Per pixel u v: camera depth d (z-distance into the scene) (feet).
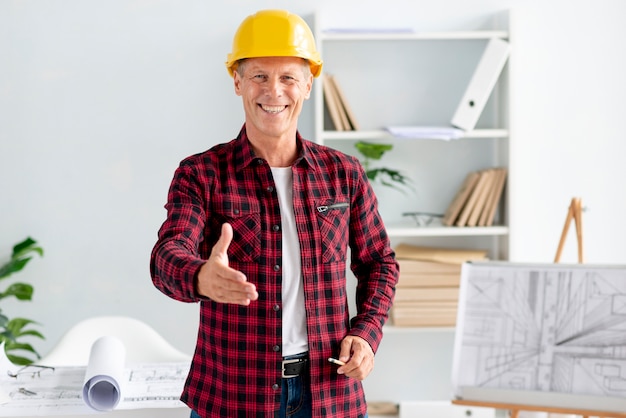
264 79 5.90
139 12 11.14
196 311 11.53
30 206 11.25
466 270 8.67
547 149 11.58
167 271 5.27
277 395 5.88
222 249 5.01
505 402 8.21
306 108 11.31
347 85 11.39
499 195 10.97
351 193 6.39
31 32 11.06
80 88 11.17
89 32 11.11
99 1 11.10
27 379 8.27
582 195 11.66
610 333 8.16
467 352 8.39
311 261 6.02
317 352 5.96
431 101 11.46
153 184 11.34
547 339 8.27
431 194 11.62
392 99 11.44
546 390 8.15
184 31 11.19
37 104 11.14
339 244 6.16
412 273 10.93
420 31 11.38
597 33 11.48
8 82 11.09
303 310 6.00
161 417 7.59
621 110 11.57
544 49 11.47
